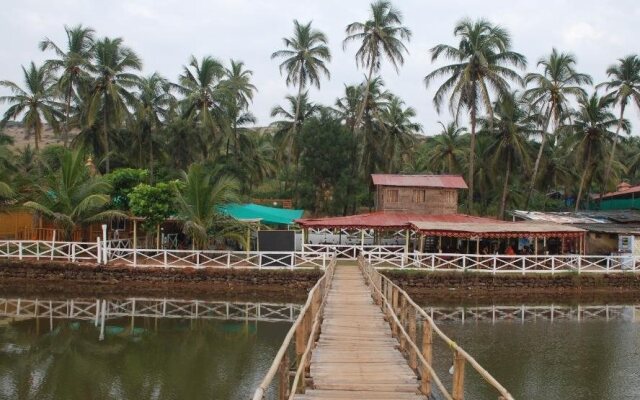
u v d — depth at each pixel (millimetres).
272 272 31000
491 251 38375
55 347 19172
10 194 31312
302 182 54469
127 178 36375
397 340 13992
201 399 14234
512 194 59938
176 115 51875
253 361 17672
